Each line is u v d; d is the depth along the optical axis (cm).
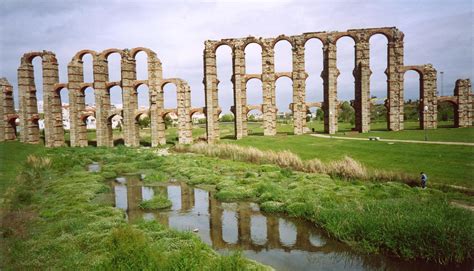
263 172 4322
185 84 8069
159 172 4816
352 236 2300
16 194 3431
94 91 8338
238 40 7812
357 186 3300
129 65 8294
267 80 7788
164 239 2212
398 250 2084
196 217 2950
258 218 2859
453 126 7406
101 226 2502
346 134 6888
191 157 5928
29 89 8675
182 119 8100
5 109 9031
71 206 3077
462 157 3847
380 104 13475
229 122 16175
